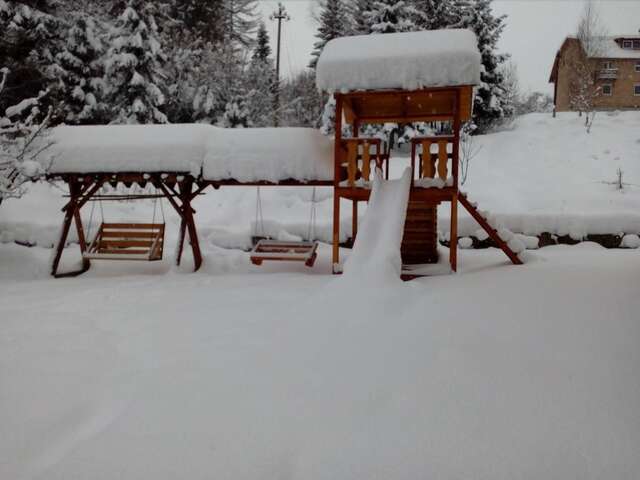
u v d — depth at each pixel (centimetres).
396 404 290
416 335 407
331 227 1244
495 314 443
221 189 1747
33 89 1545
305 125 2925
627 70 3048
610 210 1389
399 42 783
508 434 251
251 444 254
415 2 2283
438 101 875
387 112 970
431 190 777
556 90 3256
